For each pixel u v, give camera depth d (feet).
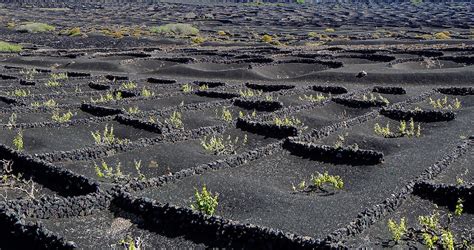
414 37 196.85
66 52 170.09
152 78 111.75
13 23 304.91
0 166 50.11
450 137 58.49
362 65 123.24
